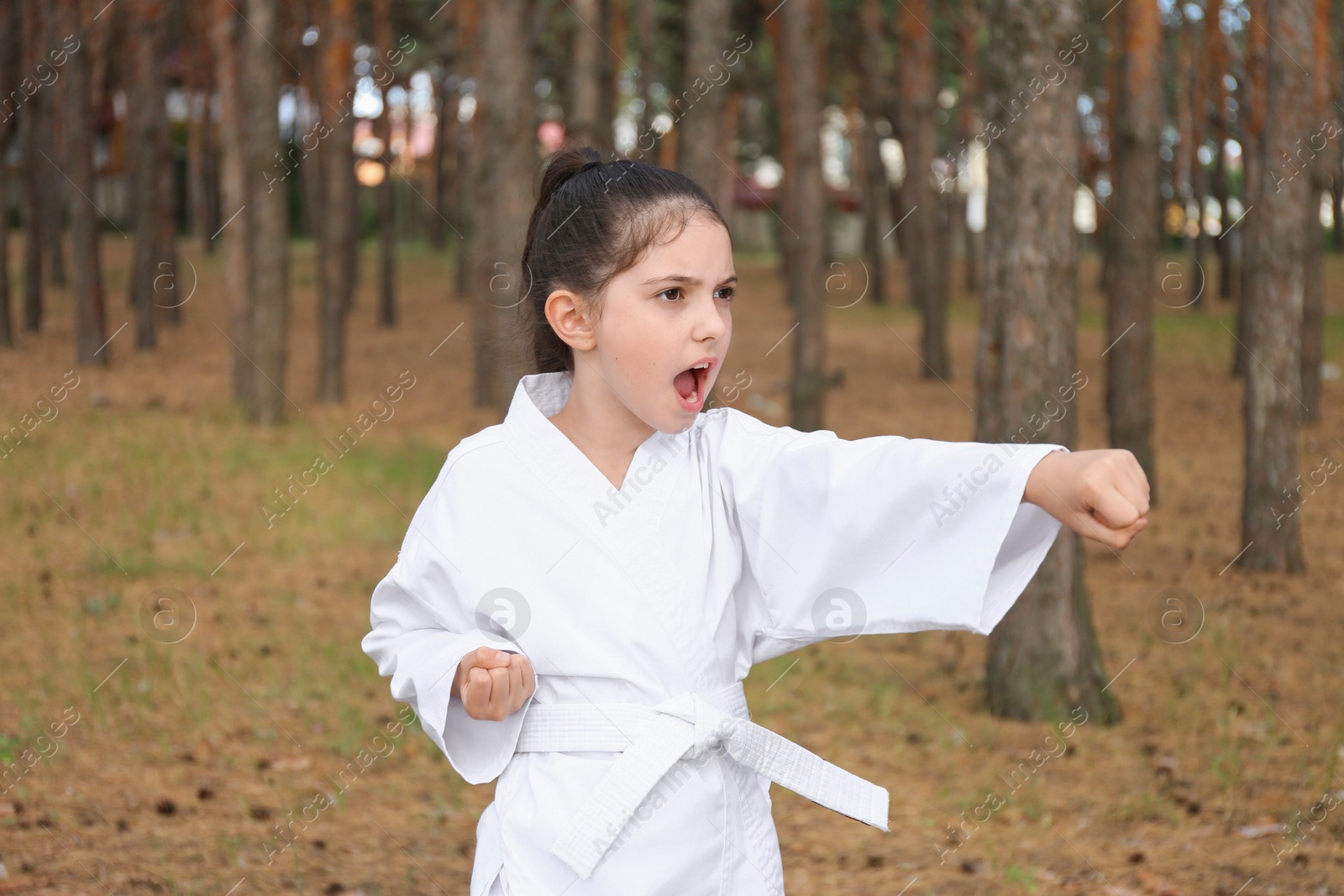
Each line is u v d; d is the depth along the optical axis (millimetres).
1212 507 9406
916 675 5828
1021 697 5156
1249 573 7582
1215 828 4109
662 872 1553
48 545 7195
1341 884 3686
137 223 15859
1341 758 4703
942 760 4742
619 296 1541
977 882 3742
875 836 4121
